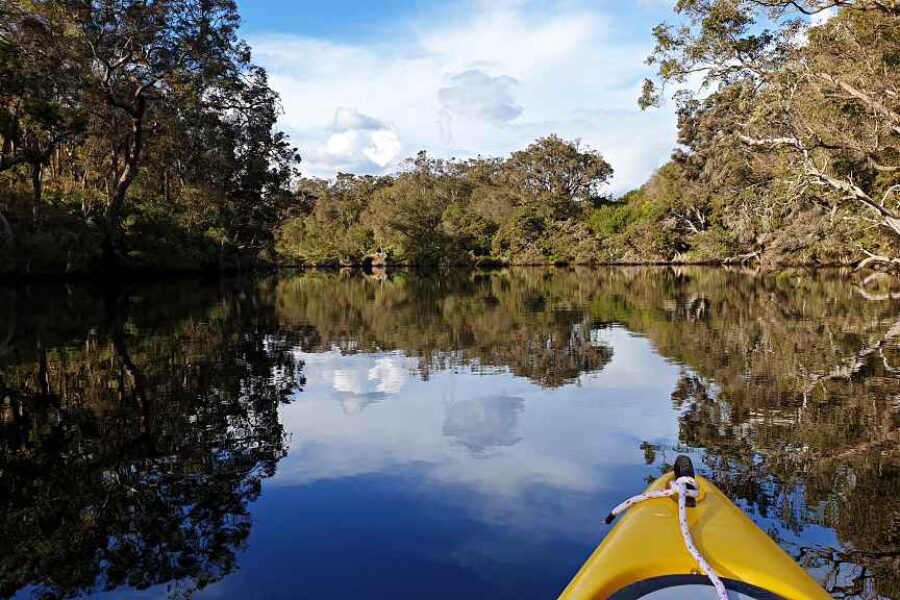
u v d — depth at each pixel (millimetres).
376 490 4457
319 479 4672
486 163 81812
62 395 7344
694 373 8516
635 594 2391
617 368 8930
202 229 38000
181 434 5805
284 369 8984
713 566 2508
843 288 23578
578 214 67938
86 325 13430
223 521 3979
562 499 4289
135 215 30781
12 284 25016
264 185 41250
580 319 15188
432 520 3973
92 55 25688
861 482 4508
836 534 3711
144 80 27391
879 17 14766
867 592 3115
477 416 6430
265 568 3396
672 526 2834
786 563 2539
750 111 16875
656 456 5148
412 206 60719
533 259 60062
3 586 3244
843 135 15938
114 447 5438
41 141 26219
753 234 34938
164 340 11562
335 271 53219
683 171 50000
